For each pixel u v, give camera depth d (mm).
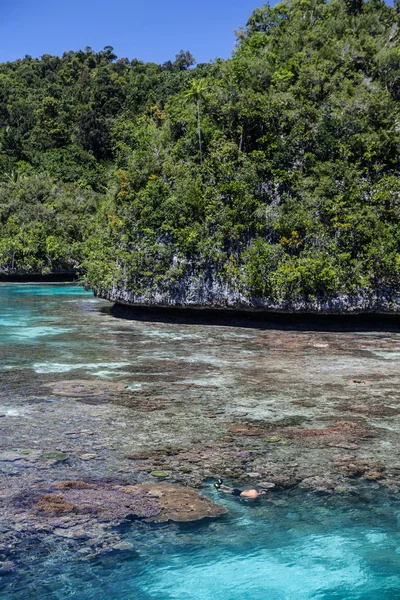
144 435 10484
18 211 70375
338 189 28281
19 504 7430
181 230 28234
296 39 47250
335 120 31203
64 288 51531
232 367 17062
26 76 152500
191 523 7117
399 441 10305
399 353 19828
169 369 16672
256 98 32969
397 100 39562
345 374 16203
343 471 8852
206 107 34094
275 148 30797
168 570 6176
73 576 6008
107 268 31000
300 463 9164
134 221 30078
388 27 53719
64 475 8453
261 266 26469
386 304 25906
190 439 10297
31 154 101500
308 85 37344
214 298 27203
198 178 29719
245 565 6289
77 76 151625
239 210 28312
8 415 11617
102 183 94250
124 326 26312
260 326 26703
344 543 6801
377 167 29578
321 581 6098
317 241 27109
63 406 12391
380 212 27750
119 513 7281
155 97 110062
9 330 24547
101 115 114125
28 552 6371
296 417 11820
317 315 26203
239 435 10570
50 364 17203
